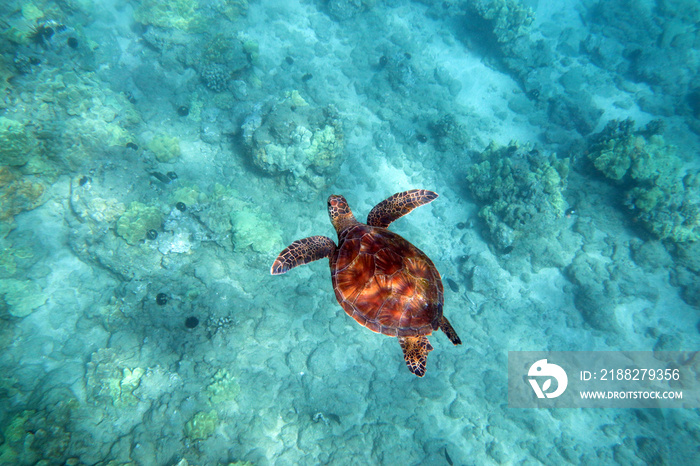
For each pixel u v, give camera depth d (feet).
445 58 89.71
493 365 55.93
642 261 63.31
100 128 53.98
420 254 19.19
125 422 40.70
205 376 43.55
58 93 51.75
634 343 59.72
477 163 71.46
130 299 46.57
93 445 38.24
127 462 37.19
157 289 47.80
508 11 82.28
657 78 85.66
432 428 47.16
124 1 71.31
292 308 51.67
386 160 71.72
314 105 72.95
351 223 20.72
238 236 49.44
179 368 43.47
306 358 48.70
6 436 35.91
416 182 71.31
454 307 60.08
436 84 84.58
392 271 17.69
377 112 76.28
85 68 59.88
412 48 87.10
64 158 49.96
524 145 68.49
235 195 57.00
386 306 17.34
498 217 64.59
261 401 44.01
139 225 47.70
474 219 68.64
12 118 48.29
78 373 44.09
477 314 60.49
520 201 62.75
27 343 45.09
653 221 62.03
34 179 49.01
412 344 18.53
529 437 49.42
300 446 41.98
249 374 45.39
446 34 91.20
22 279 46.96
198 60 67.72
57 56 55.67
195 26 70.54
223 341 45.70
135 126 60.75
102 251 48.01
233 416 42.32
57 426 37.60
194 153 62.90
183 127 64.28
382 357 51.62
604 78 88.38
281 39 80.84
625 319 61.31
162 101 65.46
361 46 83.35
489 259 64.64
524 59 86.17
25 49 52.60
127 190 51.08
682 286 61.98
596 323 60.18
